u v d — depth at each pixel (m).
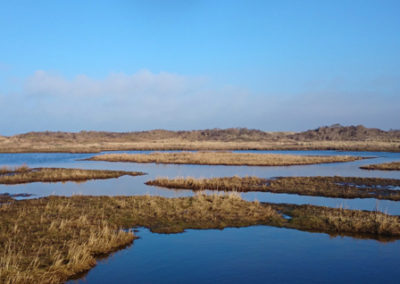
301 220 17.78
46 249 12.71
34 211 18.59
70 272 11.27
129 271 11.73
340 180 32.12
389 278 11.25
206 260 12.73
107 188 29.08
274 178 34.69
